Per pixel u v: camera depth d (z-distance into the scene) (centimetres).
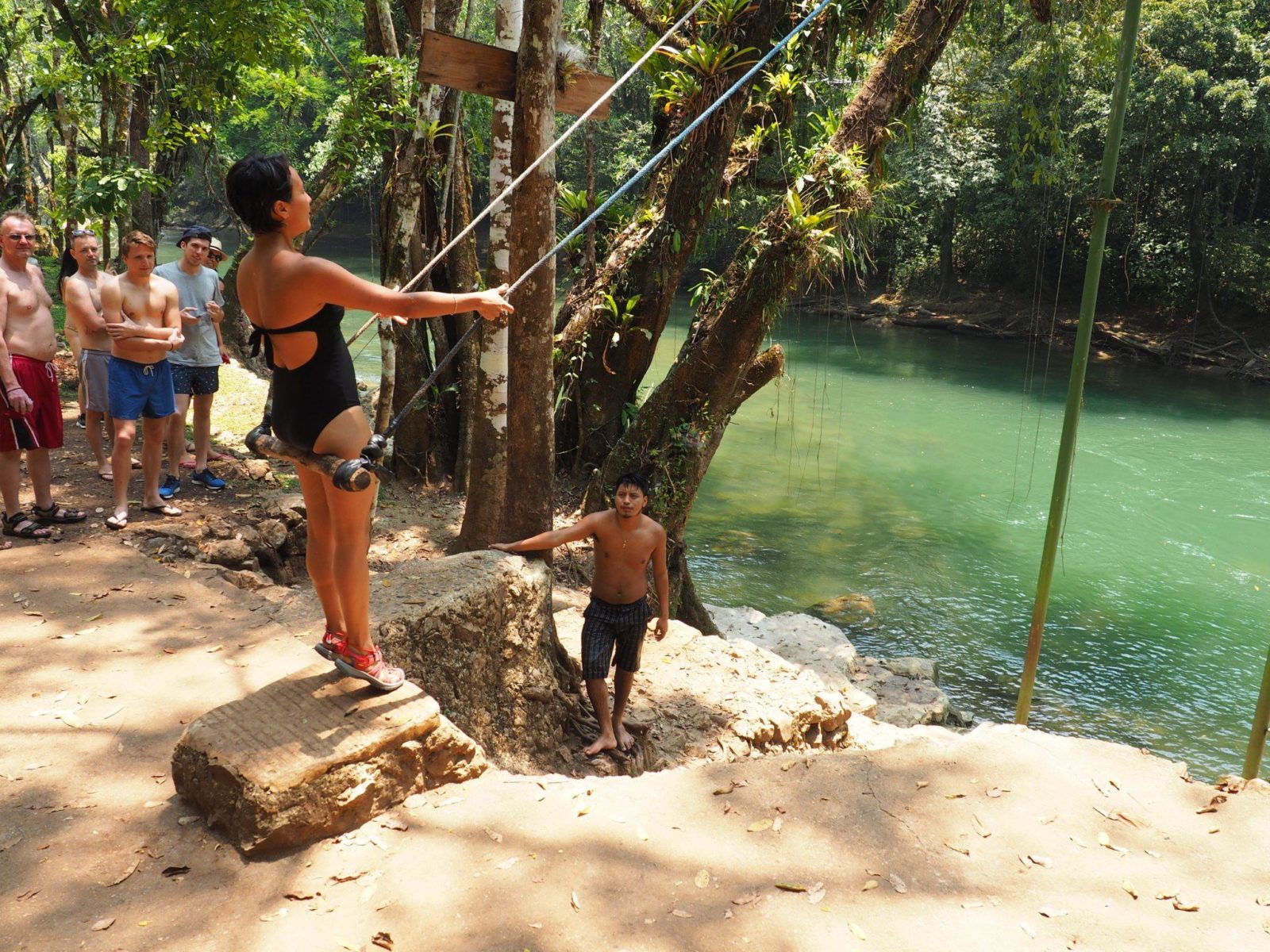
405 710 365
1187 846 344
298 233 327
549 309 625
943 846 337
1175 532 1558
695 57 921
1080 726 936
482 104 1652
